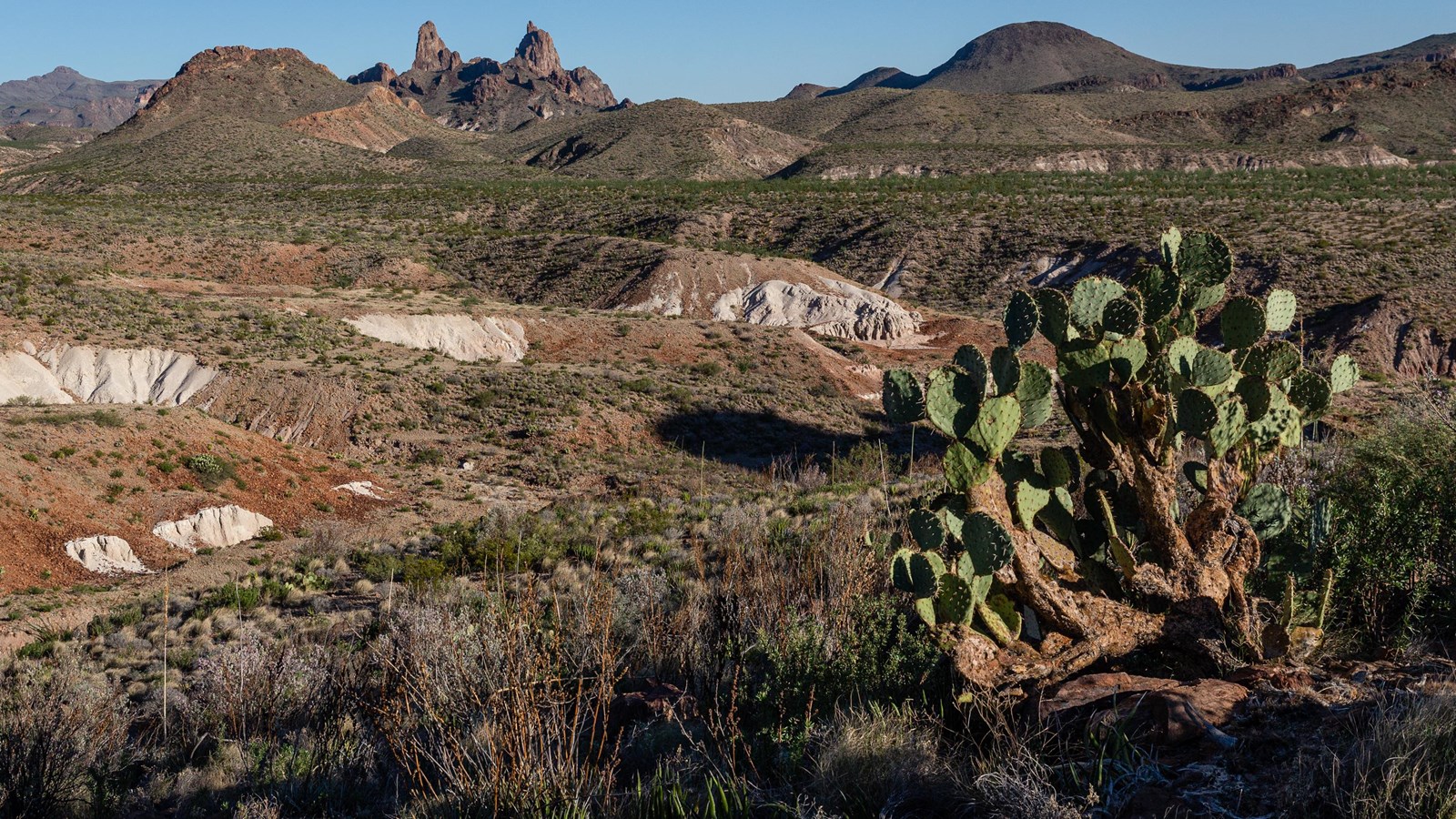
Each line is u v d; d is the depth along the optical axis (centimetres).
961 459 447
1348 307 5647
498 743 423
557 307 5984
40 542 2536
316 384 4134
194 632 1755
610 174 17112
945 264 7712
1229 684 398
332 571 2325
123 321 4491
